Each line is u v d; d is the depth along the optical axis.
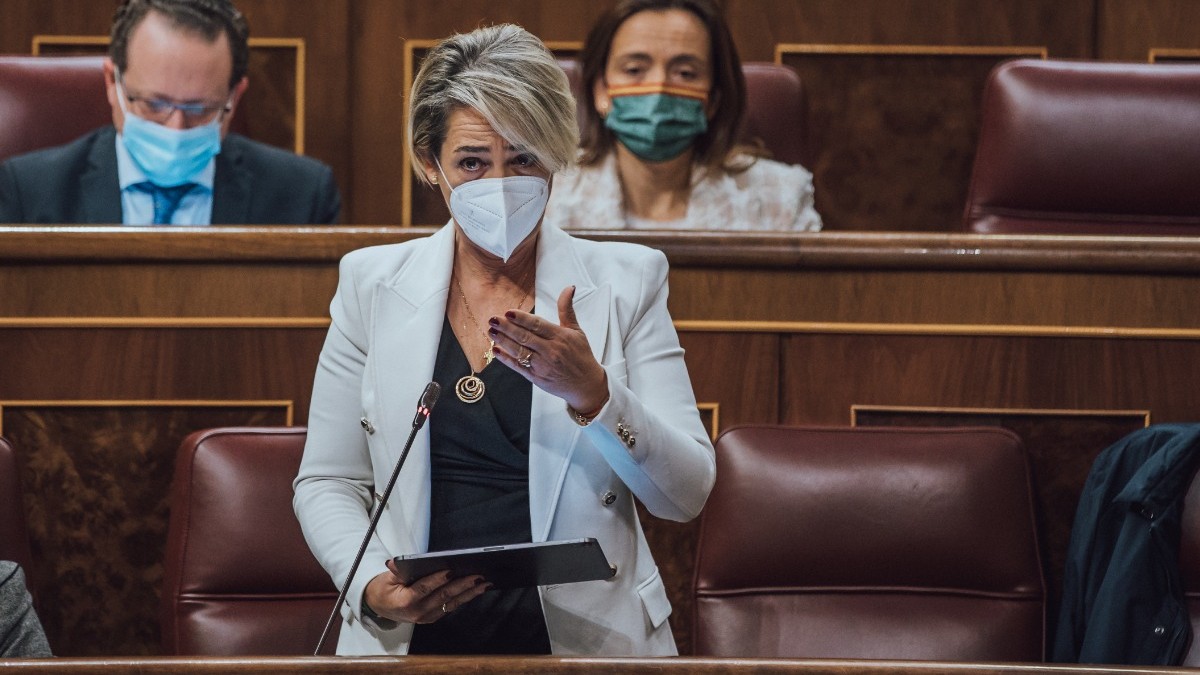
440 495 5.36
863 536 6.57
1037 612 6.54
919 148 11.74
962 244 7.46
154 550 7.41
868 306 7.54
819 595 6.59
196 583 6.49
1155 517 6.51
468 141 5.20
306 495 5.52
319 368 5.64
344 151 11.92
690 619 7.30
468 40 5.32
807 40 11.75
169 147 9.20
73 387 7.46
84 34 11.78
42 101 10.08
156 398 7.46
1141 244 7.45
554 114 5.20
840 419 7.53
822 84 11.77
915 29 11.74
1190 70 9.67
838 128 11.77
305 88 11.91
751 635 6.50
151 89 9.10
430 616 5.06
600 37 9.48
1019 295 7.52
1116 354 7.51
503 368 5.43
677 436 5.24
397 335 5.44
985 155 9.70
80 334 7.47
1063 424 7.50
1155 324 7.53
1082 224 9.56
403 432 5.31
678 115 9.33
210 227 7.44
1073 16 11.78
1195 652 6.43
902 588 6.59
